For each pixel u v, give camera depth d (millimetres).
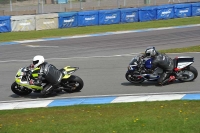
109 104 42750
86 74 59781
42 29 122812
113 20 133750
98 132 30094
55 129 31344
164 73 50719
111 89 50531
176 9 144250
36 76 47219
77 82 49281
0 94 50281
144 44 90312
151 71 50594
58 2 177000
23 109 42375
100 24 131875
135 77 51344
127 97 46344
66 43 94938
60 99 46875
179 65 50969
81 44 92625
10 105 45031
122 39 98875
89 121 33844
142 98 45469
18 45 94125
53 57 76562
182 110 37156
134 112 37469
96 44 92000
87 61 70688
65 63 69938
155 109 38406
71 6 166875
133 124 31766
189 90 48281
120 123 32219
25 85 47250
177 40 95062
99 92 49344
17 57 78000
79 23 128375
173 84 51469
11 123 34875
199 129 30078
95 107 41250
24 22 120000
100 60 71125
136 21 137875
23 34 113250
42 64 47469
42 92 47156
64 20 125750
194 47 82625
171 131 29750
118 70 61812
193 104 40594
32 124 33594
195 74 52094
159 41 94312
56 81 47375
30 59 75312
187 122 31922
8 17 118000
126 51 81000
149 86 51156
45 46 91375
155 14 140625
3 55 80875
